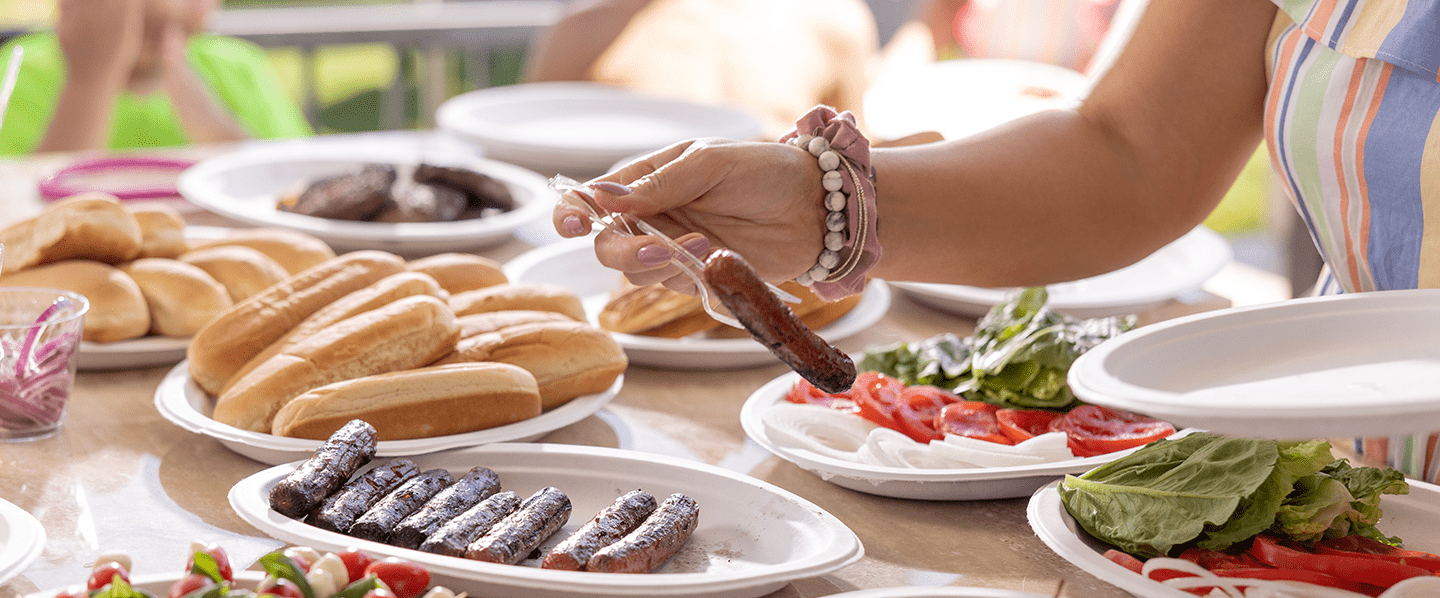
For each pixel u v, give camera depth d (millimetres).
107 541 973
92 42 3117
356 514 966
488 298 1387
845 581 943
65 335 1178
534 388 1195
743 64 3611
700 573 941
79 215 1387
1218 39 1263
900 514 1079
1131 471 974
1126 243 1312
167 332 1409
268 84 3693
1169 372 816
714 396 1395
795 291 1487
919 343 1415
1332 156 1151
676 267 1060
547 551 968
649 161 1112
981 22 3564
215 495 1074
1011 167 1252
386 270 1400
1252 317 878
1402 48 1069
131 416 1256
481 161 2293
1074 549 912
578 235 1039
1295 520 912
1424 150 1056
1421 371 772
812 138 1150
